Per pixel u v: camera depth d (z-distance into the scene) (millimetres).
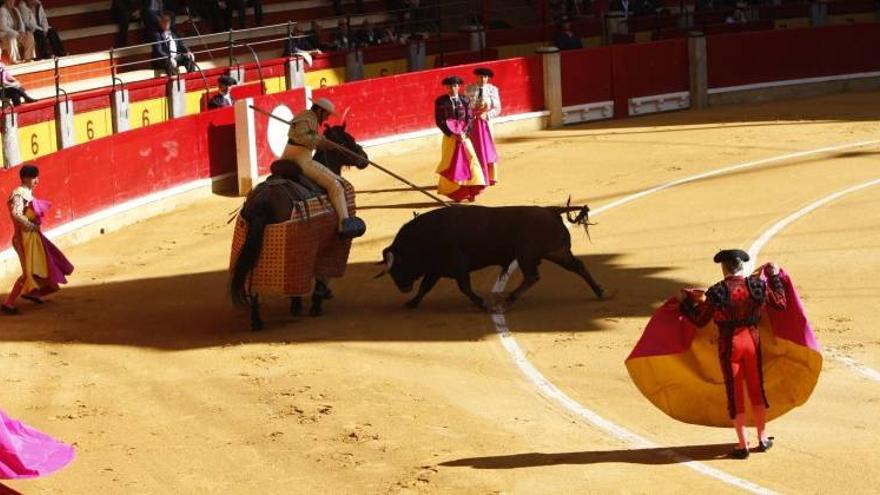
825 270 15484
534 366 12383
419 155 25047
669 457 9961
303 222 13648
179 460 10227
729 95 30688
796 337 9922
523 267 14227
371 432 10719
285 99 22547
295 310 14633
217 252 18000
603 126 28172
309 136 14055
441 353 12906
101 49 29047
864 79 32031
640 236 17719
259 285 13648
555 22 35906
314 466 10000
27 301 15594
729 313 9781
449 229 14156
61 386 12281
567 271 16047
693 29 34812
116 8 28812
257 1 31281
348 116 24266
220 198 21578
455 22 36281
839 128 26438
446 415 11109
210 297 15625
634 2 36594
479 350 12953
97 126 22312
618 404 11266
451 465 9906
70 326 14438
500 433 10609
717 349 10117
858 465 9641
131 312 15008
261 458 10211
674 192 20594
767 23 35719
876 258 15930
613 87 29031
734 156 23688
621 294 14844
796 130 26391
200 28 30438
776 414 10117
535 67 27891
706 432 10531
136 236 19172
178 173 21047
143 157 20266
